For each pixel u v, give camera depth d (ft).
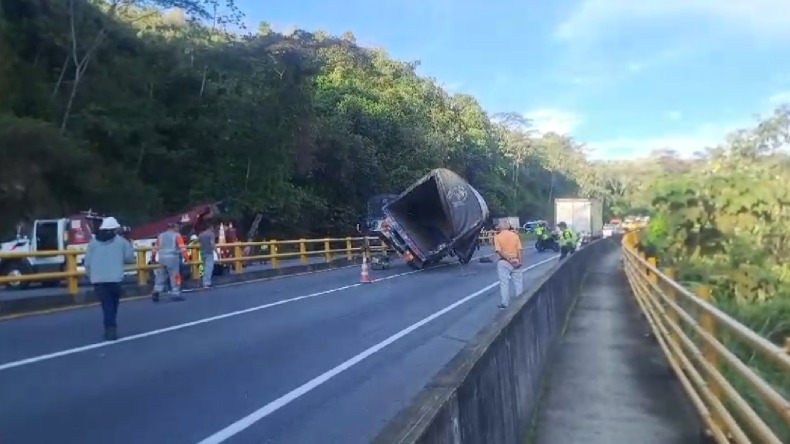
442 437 13.25
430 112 259.60
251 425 25.96
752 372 19.48
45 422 25.59
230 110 150.92
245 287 81.15
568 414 29.55
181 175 147.95
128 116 135.44
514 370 25.23
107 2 145.89
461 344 43.98
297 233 167.73
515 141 363.76
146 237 107.14
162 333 46.21
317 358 38.99
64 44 128.67
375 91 219.41
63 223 85.97
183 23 152.66
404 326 51.24
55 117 126.41
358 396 30.63
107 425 25.46
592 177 441.68
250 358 38.55
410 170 207.62
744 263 71.00
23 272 82.79
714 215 80.12
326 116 191.01
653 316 47.93
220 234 97.09
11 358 37.14
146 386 31.50
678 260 75.72
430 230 111.34
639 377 36.35
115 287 42.93
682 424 27.91
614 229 309.22
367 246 121.08
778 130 117.80
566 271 64.44
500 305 60.70
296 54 157.07
